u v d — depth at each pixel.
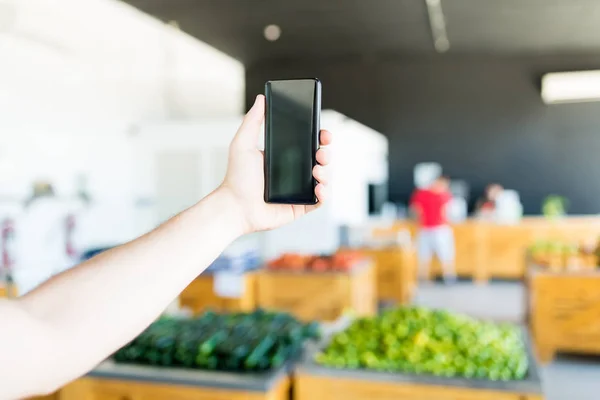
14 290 4.49
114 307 0.71
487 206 9.88
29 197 5.80
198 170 7.62
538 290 5.26
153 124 7.75
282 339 2.66
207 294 5.07
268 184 0.90
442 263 9.57
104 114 7.15
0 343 0.61
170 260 0.77
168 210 7.75
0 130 5.50
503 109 10.61
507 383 2.24
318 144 0.94
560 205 9.45
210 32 8.90
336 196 7.18
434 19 8.36
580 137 10.31
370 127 11.09
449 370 2.34
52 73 6.21
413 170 10.98
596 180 10.27
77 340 0.67
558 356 5.54
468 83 10.73
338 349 2.64
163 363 2.49
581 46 9.98
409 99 10.95
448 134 10.83
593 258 5.33
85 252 6.00
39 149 6.03
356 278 5.20
